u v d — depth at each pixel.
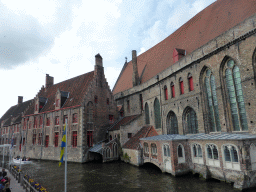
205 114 17.66
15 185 14.91
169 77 23.06
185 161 15.66
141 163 20.72
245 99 13.77
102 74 30.92
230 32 14.92
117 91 37.38
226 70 15.84
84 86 30.55
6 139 44.88
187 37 24.47
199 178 14.29
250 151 11.48
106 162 24.61
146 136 24.03
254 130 13.05
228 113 15.48
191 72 19.36
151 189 12.81
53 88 38.16
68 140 27.77
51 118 31.25
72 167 22.83
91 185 14.80
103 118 29.58
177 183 13.52
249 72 13.55
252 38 13.43
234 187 11.53
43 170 21.80
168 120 23.44
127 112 33.06
